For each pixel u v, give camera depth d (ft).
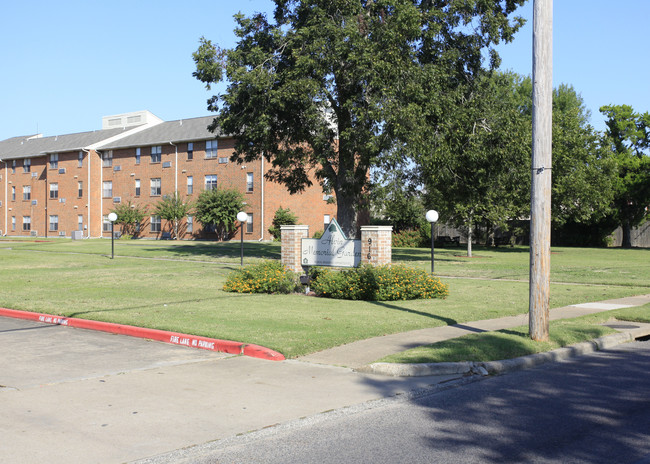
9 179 219.00
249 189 161.38
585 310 41.93
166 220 179.83
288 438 17.43
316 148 83.61
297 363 26.68
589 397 21.68
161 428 18.16
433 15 77.92
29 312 39.83
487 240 170.19
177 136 178.91
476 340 29.66
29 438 17.12
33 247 127.65
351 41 74.18
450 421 19.01
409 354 26.73
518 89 179.11
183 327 33.17
